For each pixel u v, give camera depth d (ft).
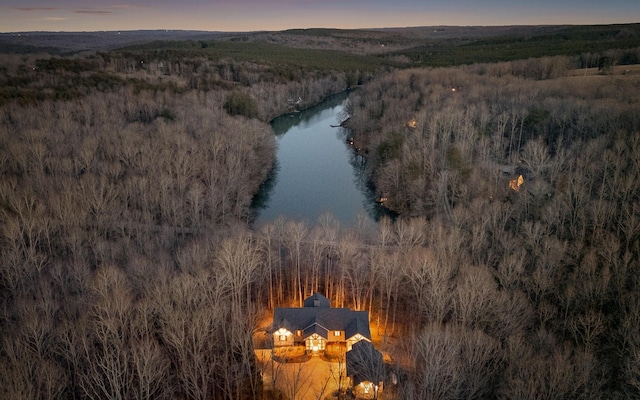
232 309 201.26
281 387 183.62
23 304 194.80
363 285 246.47
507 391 148.56
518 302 201.87
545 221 268.62
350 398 177.06
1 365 153.07
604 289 205.16
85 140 358.64
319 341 200.85
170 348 189.78
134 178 315.37
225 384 182.19
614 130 367.86
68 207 271.08
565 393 145.89
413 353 191.72
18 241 247.70
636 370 151.23
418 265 221.25
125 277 219.61
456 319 200.13
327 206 376.07
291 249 265.75
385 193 370.94
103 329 175.52
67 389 169.78
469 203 302.25
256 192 395.55
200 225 303.89
